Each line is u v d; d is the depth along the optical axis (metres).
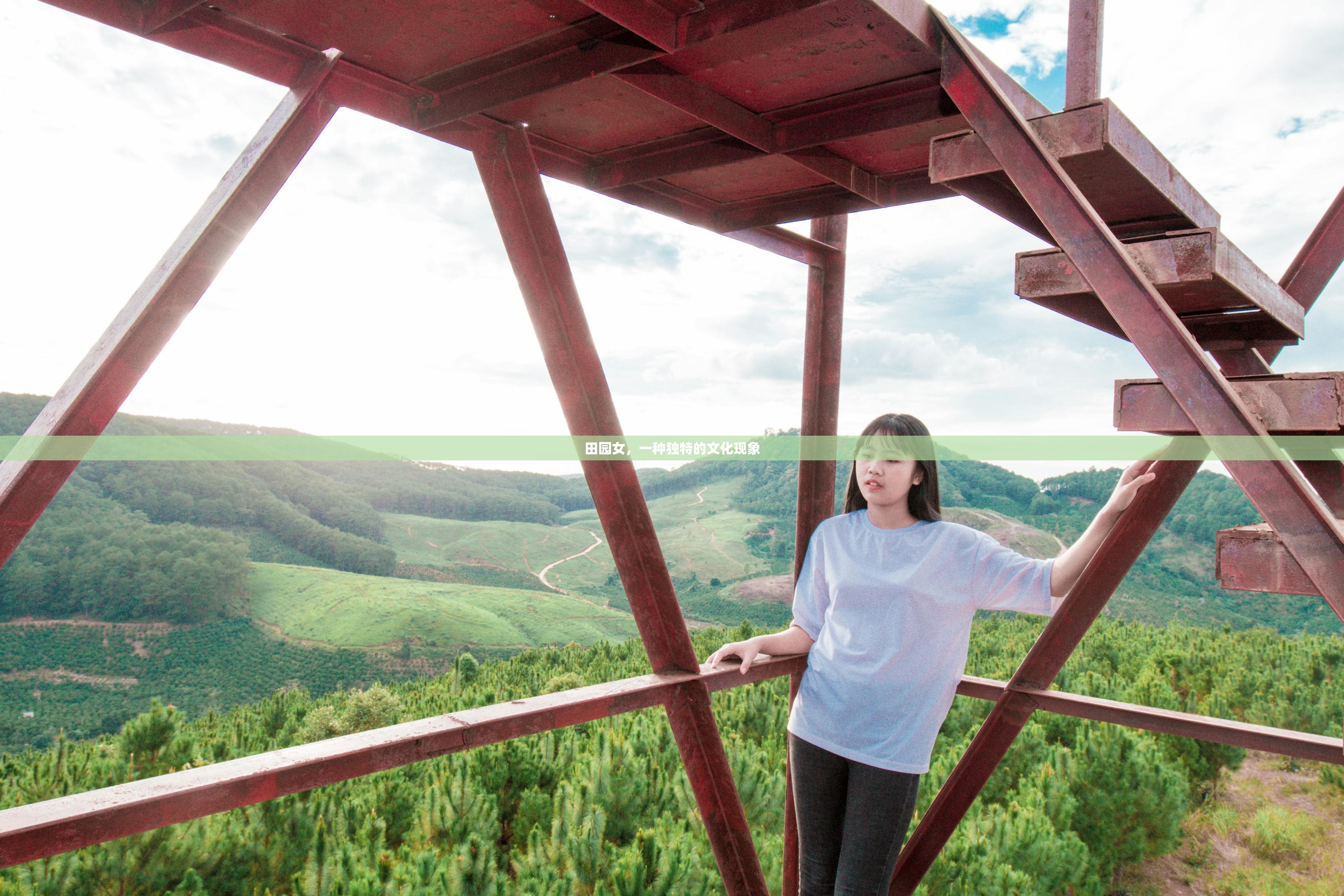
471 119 2.14
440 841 6.41
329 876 5.18
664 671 2.17
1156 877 7.99
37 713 61.69
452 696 20.94
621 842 6.12
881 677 1.67
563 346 2.21
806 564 2.02
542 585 108.06
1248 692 12.32
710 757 2.13
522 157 2.20
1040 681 2.38
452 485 149.38
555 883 4.90
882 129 1.98
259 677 70.81
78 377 1.53
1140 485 1.51
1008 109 1.46
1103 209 1.74
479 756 7.16
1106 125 1.37
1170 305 1.78
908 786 1.66
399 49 1.81
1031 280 1.59
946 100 1.86
